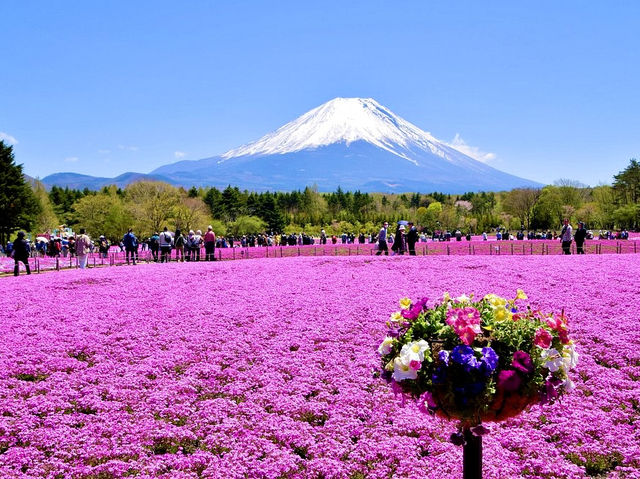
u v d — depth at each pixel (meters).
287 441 9.43
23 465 8.70
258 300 20.02
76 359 13.78
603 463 8.50
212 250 42.09
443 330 6.43
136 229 97.94
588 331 14.93
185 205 105.38
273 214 149.38
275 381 12.11
